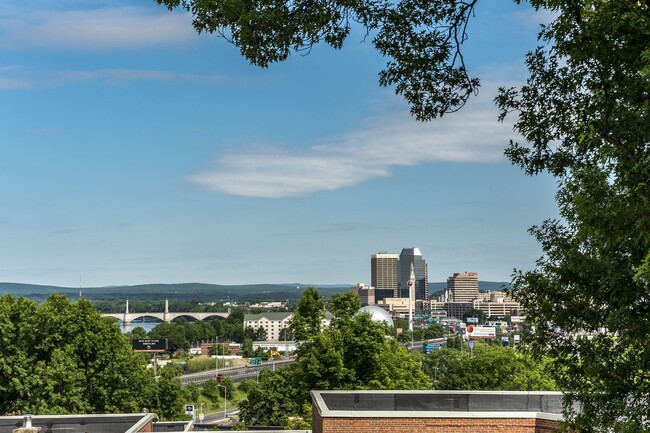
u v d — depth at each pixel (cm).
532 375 6962
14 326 5644
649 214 1482
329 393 2902
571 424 1778
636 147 1581
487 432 2553
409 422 2555
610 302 1686
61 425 3083
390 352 6488
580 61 1702
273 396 10575
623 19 1550
